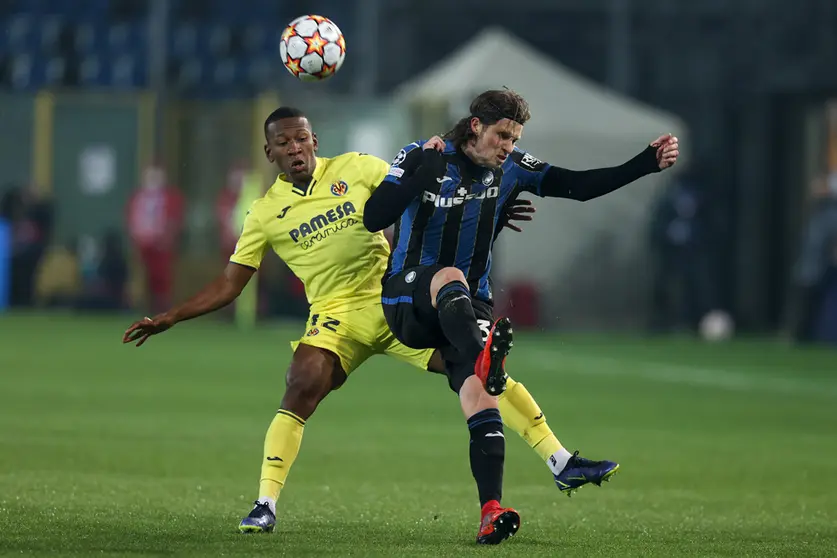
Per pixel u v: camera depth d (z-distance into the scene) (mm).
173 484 26688
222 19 102938
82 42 102000
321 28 23172
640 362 65938
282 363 59500
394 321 21016
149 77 100750
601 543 20484
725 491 27641
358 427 38469
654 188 88625
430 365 21984
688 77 100062
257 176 80438
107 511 22625
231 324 87938
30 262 90000
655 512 24547
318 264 22031
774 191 97812
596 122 84938
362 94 99938
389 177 20531
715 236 97250
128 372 53906
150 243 86312
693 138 99500
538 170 21375
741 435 38469
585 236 87562
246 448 32906
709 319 87375
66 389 46812
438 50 101500
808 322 82000
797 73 97188
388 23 100750
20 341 67688
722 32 99938
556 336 84062
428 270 20641
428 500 25344
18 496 24062
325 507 24188
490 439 19594
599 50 102938
